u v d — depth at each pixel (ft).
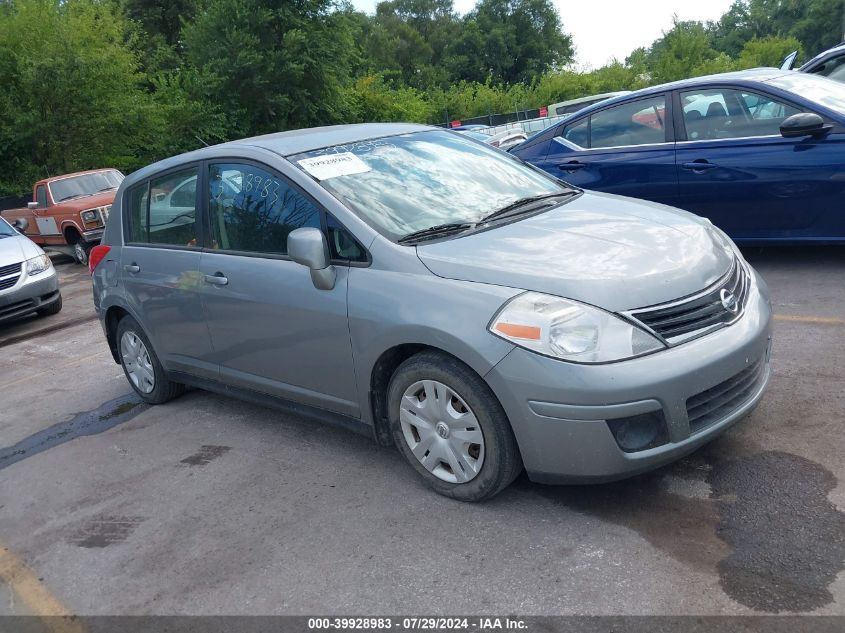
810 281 19.25
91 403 18.95
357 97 121.08
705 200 20.84
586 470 9.84
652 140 21.74
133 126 75.92
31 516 13.14
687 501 10.44
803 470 10.77
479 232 11.85
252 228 13.65
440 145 14.74
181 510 12.42
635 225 11.92
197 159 15.05
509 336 9.87
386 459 13.09
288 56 89.71
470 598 9.09
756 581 8.67
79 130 73.31
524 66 251.19
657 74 161.48
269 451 14.20
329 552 10.49
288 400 13.76
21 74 69.87
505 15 249.55
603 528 10.09
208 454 14.51
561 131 23.66
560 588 9.03
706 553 9.29
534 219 12.36
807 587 8.46
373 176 13.08
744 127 20.29
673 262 10.68
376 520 11.12
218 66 89.15
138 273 16.38
